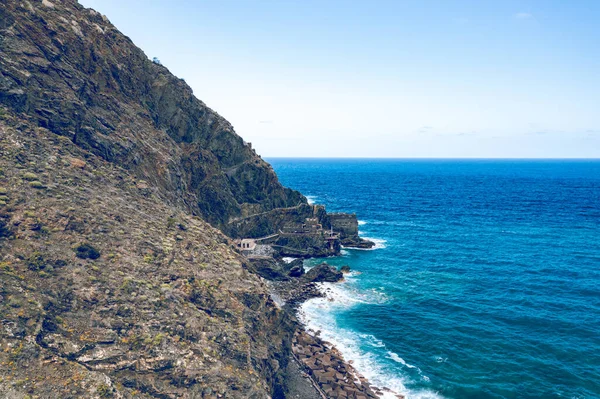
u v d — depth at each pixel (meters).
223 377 33.06
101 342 30.52
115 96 71.25
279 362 45.62
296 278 86.38
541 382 49.66
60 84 54.50
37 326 28.36
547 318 66.88
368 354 55.78
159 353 32.03
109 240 39.78
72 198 41.72
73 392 26.20
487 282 84.81
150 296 36.03
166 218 50.62
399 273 91.06
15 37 52.72
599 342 59.16
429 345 58.28
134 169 59.06
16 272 31.17
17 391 24.62
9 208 35.66
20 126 45.59
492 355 55.69
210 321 37.38
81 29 68.94
